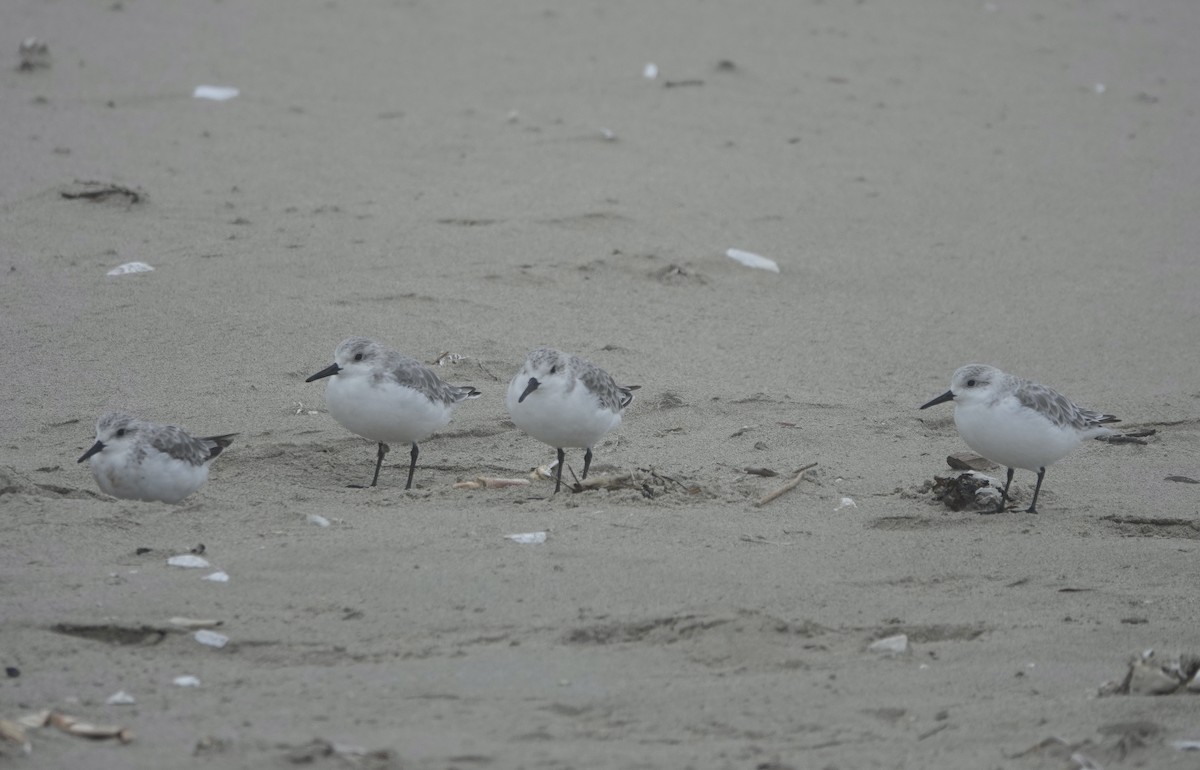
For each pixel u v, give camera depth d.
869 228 19.94
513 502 11.34
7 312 15.18
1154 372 15.65
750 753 6.96
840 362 15.56
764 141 23.20
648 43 27.95
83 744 6.78
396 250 17.70
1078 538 10.95
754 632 8.58
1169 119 25.64
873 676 8.08
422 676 7.85
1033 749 6.99
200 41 26.69
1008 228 20.23
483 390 14.09
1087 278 18.48
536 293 16.70
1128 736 7.09
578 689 7.73
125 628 8.32
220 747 6.73
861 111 25.09
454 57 26.70
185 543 9.86
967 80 27.27
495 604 8.93
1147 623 9.05
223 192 19.55
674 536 10.44
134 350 14.51
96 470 11.02
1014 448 11.55
